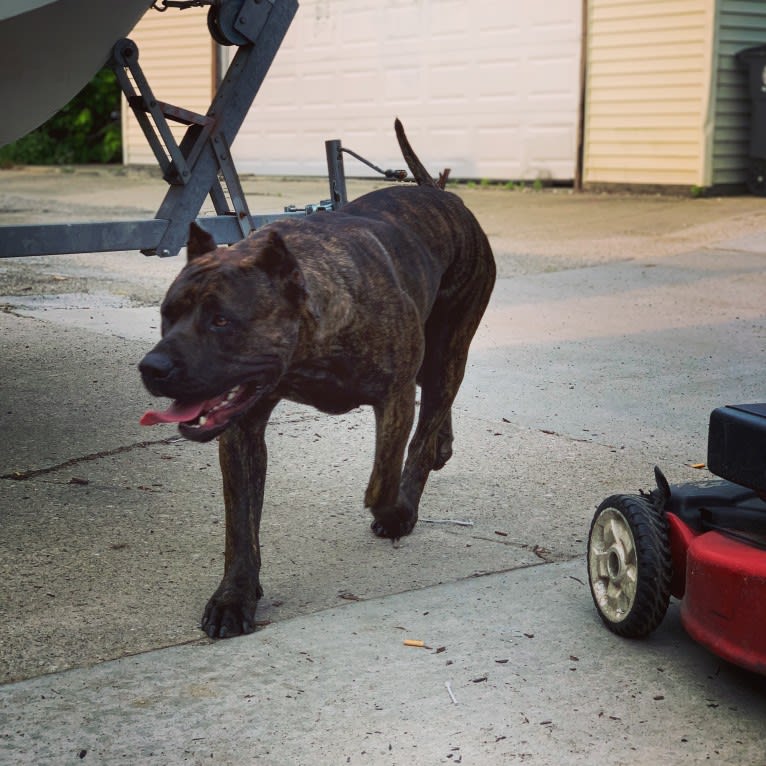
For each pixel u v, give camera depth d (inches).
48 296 220.8
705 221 313.9
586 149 380.5
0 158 562.3
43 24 124.4
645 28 358.6
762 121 351.3
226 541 100.9
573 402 155.6
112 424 142.5
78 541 112.0
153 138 140.9
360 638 97.0
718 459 93.4
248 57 144.1
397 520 112.1
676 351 182.9
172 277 249.9
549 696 89.8
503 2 391.9
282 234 97.3
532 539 114.7
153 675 91.6
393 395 102.4
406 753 83.7
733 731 86.5
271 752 83.6
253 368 91.2
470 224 116.9
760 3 353.4
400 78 424.5
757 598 86.4
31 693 89.0
